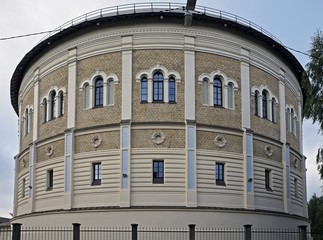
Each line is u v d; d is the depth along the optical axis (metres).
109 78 39.06
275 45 43.22
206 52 39.34
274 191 41.41
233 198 38.03
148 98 38.06
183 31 39.00
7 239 44.75
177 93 38.22
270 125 42.44
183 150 37.38
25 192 45.12
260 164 40.44
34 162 43.09
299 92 50.38
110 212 36.66
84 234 37.12
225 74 39.72
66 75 41.31
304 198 48.47
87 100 39.75
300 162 48.50
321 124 31.78
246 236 30.00
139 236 35.75
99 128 38.50
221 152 38.28
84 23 39.78
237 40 40.72
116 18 38.94
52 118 42.16
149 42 38.78
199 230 36.12
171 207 36.19
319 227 52.38
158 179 37.03
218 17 40.31
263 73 42.72
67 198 38.56
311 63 32.78
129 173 36.88
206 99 38.84
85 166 38.53
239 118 39.75
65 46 41.75
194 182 36.88
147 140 37.41
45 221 39.81
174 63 38.59
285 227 41.56
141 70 38.50
